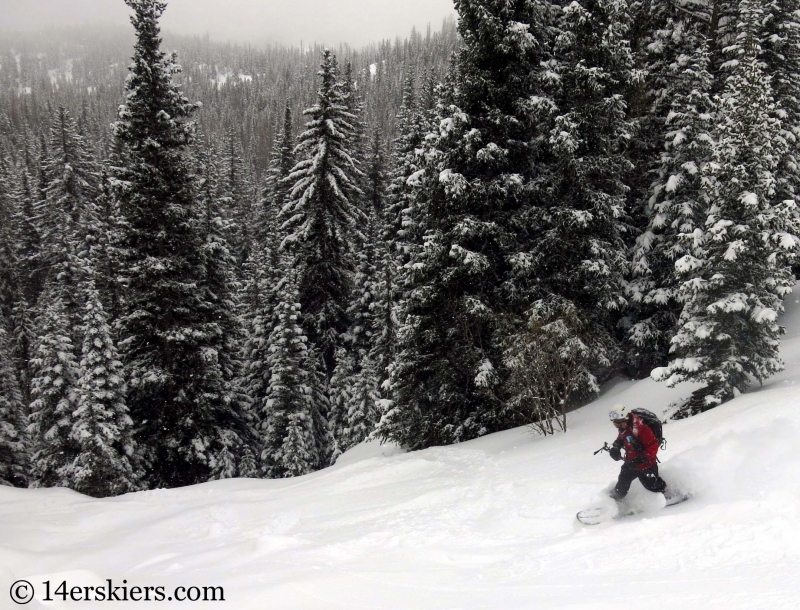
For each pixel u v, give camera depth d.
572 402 16.45
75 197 43.50
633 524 5.84
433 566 5.79
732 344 11.24
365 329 30.77
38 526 10.32
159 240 20.05
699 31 19.30
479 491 9.18
